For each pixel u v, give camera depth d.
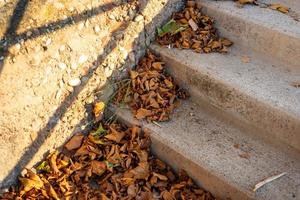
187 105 2.53
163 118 2.42
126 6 2.42
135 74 2.56
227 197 2.12
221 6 2.67
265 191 1.99
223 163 2.15
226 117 2.40
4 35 1.95
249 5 2.69
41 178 2.27
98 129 2.47
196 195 2.22
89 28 2.29
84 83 2.37
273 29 2.41
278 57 2.46
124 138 2.44
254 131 2.29
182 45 2.64
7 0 1.92
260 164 2.13
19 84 2.08
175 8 2.72
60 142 2.38
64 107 2.33
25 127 2.18
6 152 2.14
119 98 2.54
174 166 2.34
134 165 2.35
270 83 2.30
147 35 2.62
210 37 2.66
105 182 2.30
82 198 2.24
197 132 2.35
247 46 2.59
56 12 2.12
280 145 2.20
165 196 2.23
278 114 2.13
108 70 2.47
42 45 2.11
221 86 2.33
